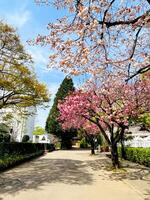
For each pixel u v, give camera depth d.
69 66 8.64
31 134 67.06
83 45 8.41
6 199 10.10
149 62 10.38
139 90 19.77
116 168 20.94
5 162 19.22
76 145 78.75
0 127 40.88
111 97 20.19
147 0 7.48
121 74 12.68
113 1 7.87
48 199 10.33
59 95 61.81
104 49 9.09
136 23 8.13
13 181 14.27
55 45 8.62
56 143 67.56
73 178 15.99
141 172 19.03
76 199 10.50
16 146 27.52
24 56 22.05
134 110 19.61
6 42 21.25
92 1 7.89
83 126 37.44
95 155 39.44
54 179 15.36
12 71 21.98
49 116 62.91
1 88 21.77
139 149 24.55
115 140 21.55
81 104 21.58
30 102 23.55
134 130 40.50
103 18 8.05
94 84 20.55
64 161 28.05
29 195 10.93
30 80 22.27
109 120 20.62
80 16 7.87
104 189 12.86
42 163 25.38
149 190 12.54
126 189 13.02
